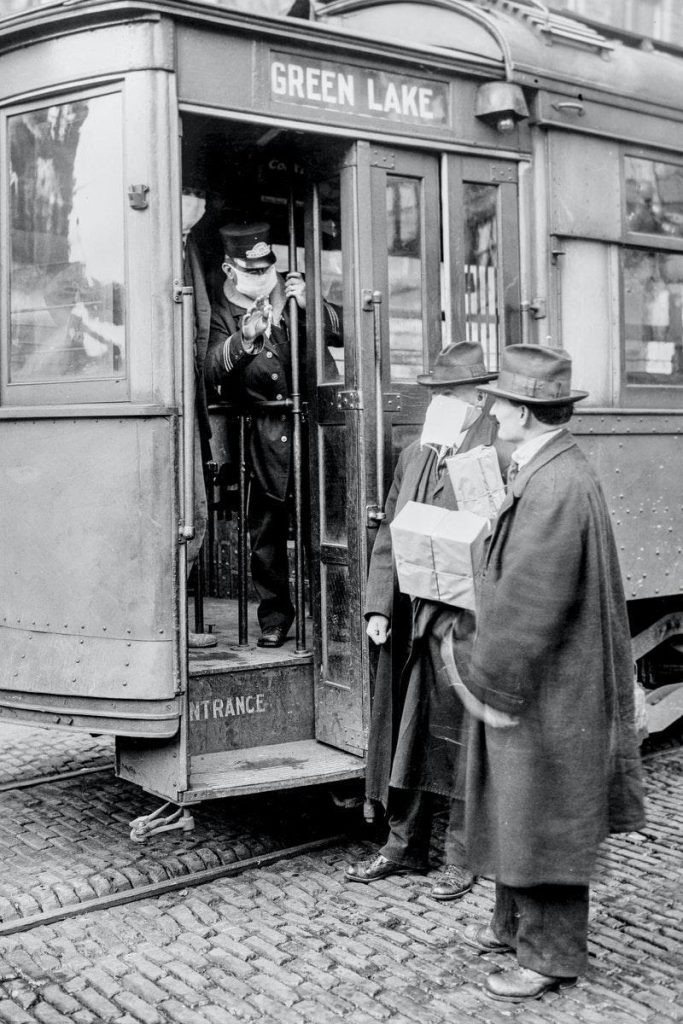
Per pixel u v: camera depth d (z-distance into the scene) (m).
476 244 4.36
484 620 3.03
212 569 6.18
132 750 3.92
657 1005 3.07
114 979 3.20
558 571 2.93
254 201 4.89
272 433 4.46
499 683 2.96
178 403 3.69
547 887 3.06
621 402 4.78
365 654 4.03
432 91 4.18
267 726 4.23
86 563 3.77
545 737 2.97
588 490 3.02
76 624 3.79
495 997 3.08
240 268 4.40
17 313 3.97
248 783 3.77
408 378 4.20
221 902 3.75
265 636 4.57
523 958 3.11
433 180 4.23
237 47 3.75
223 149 4.28
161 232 3.66
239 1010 3.02
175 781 3.71
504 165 4.42
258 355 4.38
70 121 3.80
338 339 4.28
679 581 4.95
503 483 3.65
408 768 3.73
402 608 3.93
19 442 3.90
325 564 4.22
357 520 4.04
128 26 3.63
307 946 3.42
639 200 4.87
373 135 4.02
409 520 3.60
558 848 2.96
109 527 3.73
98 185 3.76
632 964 3.32
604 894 3.86
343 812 4.65
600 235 4.68
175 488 3.69
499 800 3.02
